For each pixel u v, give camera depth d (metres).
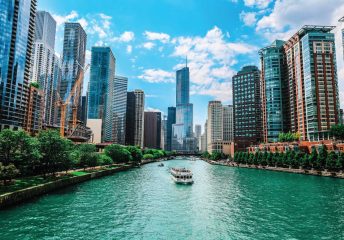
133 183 99.12
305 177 120.38
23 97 180.75
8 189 60.47
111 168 142.62
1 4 163.38
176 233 43.00
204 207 60.72
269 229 44.88
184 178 104.31
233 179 117.62
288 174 137.75
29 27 186.75
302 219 50.22
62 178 84.50
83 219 49.12
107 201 64.81
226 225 47.19
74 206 58.44
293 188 86.94
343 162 116.94
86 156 114.62
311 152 146.75
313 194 74.94
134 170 161.88
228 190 85.25
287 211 56.22
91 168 132.38
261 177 124.50
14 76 171.25
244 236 41.72
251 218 51.41
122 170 157.38
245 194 77.19
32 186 65.88
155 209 58.41
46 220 47.53
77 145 128.25
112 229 44.16
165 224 47.62
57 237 39.69
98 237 40.34
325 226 46.03
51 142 82.50
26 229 42.56
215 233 43.06
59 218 49.09
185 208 59.72
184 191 83.25
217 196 74.38
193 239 40.44
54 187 75.25
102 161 131.00
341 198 68.62
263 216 52.69
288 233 42.81
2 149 66.88
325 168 129.00
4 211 51.66
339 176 115.12
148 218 51.19
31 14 187.88
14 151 68.06
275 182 103.88
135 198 69.88
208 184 100.44
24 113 183.38
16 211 52.34
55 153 83.00
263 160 184.62
